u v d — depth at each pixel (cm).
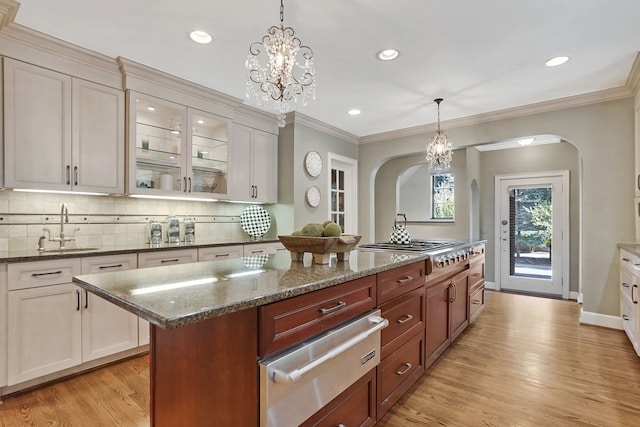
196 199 332
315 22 213
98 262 236
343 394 140
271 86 220
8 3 188
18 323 202
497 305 425
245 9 200
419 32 226
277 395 105
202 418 120
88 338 232
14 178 219
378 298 166
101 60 255
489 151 557
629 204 318
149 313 87
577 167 480
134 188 276
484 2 194
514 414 187
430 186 617
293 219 403
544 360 256
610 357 261
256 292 108
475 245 334
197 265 165
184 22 212
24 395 204
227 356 112
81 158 249
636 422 179
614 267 325
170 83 296
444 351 272
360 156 516
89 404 196
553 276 496
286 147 412
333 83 309
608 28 221
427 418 183
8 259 198
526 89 323
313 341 122
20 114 221
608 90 322
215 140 354
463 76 295
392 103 361
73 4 192
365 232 507
